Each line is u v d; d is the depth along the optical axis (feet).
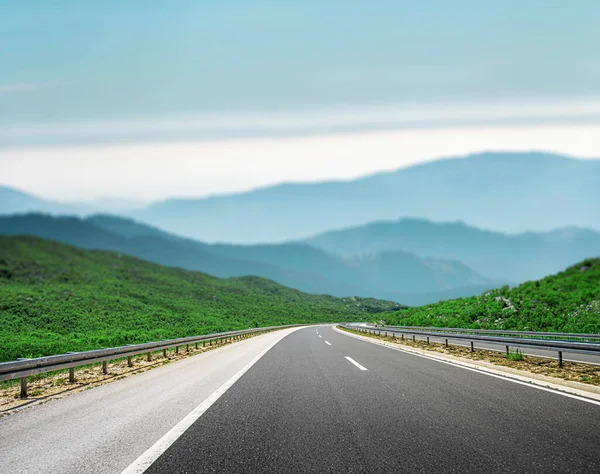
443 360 47.50
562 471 13.43
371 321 233.14
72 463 14.73
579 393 26.50
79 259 396.57
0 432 19.02
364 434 17.80
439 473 13.37
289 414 21.68
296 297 446.60
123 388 31.40
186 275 431.84
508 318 111.04
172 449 16.10
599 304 104.17
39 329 130.21
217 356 57.72
